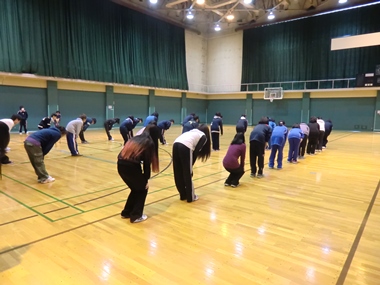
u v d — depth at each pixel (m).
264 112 20.59
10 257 2.24
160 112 19.80
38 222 2.92
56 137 4.48
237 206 3.48
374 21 15.78
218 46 22.06
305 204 3.58
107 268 2.10
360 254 2.34
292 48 18.53
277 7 17.84
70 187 4.19
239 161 4.29
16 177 4.73
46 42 13.04
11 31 11.82
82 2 14.30
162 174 5.14
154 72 18.38
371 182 4.69
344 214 3.24
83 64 14.49
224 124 22.44
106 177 4.81
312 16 17.64
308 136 7.38
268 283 1.93
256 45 19.98
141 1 17.31
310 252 2.37
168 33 19.23
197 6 18.56
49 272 2.04
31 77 12.63
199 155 3.88
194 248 2.42
